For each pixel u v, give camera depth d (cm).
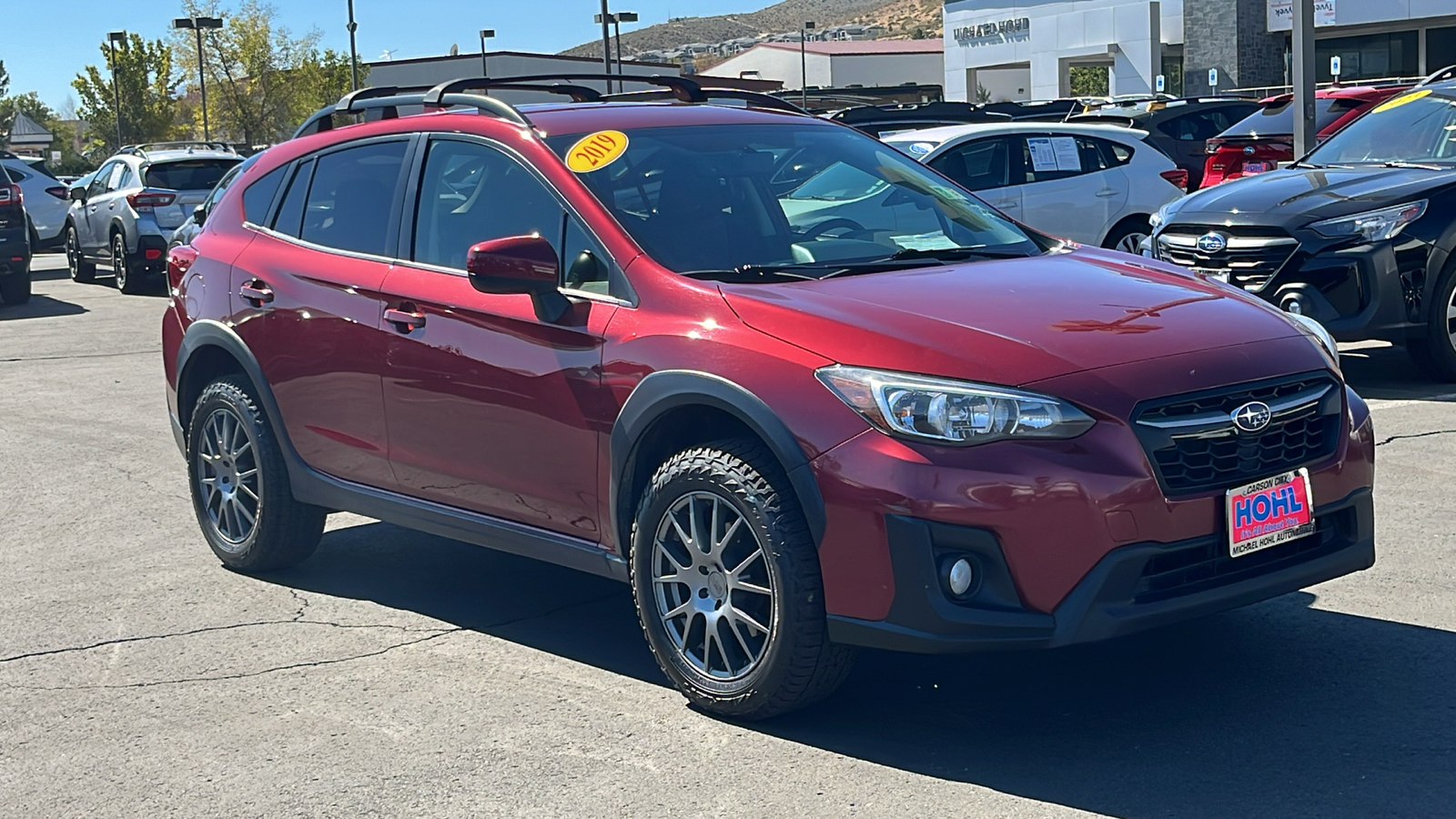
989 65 4641
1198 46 4000
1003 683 431
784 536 380
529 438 452
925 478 359
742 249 450
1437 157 899
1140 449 362
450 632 502
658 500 411
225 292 571
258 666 474
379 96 588
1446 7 3494
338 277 524
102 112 6209
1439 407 796
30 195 2355
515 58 5584
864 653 460
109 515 690
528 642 489
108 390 1068
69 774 393
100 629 519
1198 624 473
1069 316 395
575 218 454
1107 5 4228
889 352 374
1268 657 442
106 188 2011
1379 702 405
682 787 368
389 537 642
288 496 560
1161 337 387
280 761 396
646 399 411
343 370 518
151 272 1897
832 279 426
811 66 9000
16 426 931
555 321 442
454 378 474
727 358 395
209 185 1908
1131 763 371
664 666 421
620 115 503
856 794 360
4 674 475
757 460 389
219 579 580
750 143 502
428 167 511
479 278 431
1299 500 387
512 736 406
